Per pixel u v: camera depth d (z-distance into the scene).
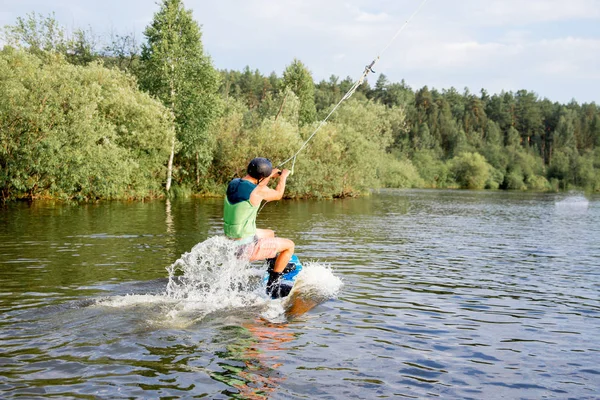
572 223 20.34
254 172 6.66
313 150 37.56
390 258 10.12
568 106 139.88
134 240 11.66
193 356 4.34
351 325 5.37
